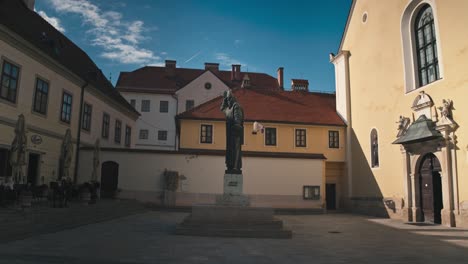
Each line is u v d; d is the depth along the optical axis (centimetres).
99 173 2633
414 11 2356
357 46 3095
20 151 1541
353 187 3114
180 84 5462
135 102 5197
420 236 1523
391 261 977
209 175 2736
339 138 3334
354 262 952
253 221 1426
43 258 893
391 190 2497
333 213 2948
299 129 3344
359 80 3058
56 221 1489
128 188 2653
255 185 2798
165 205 2656
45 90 2216
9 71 1888
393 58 2536
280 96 3728
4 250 975
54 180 2306
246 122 3303
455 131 1947
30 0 2738
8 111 1877
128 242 1187
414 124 2209
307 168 2870
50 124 2266
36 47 2069
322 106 3634
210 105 3397
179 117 3219
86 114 2766
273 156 2853
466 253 1116
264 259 966
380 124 2684
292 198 2816
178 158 2730
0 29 1781
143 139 5122
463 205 1870
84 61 3203
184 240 1253
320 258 997
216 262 917
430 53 2248
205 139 3219
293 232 1603
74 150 2569
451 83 1992
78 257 924
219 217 1428
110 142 3231
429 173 2155
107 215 1958
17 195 1452
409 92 2341
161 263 889
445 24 2058
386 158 2578
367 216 2639
